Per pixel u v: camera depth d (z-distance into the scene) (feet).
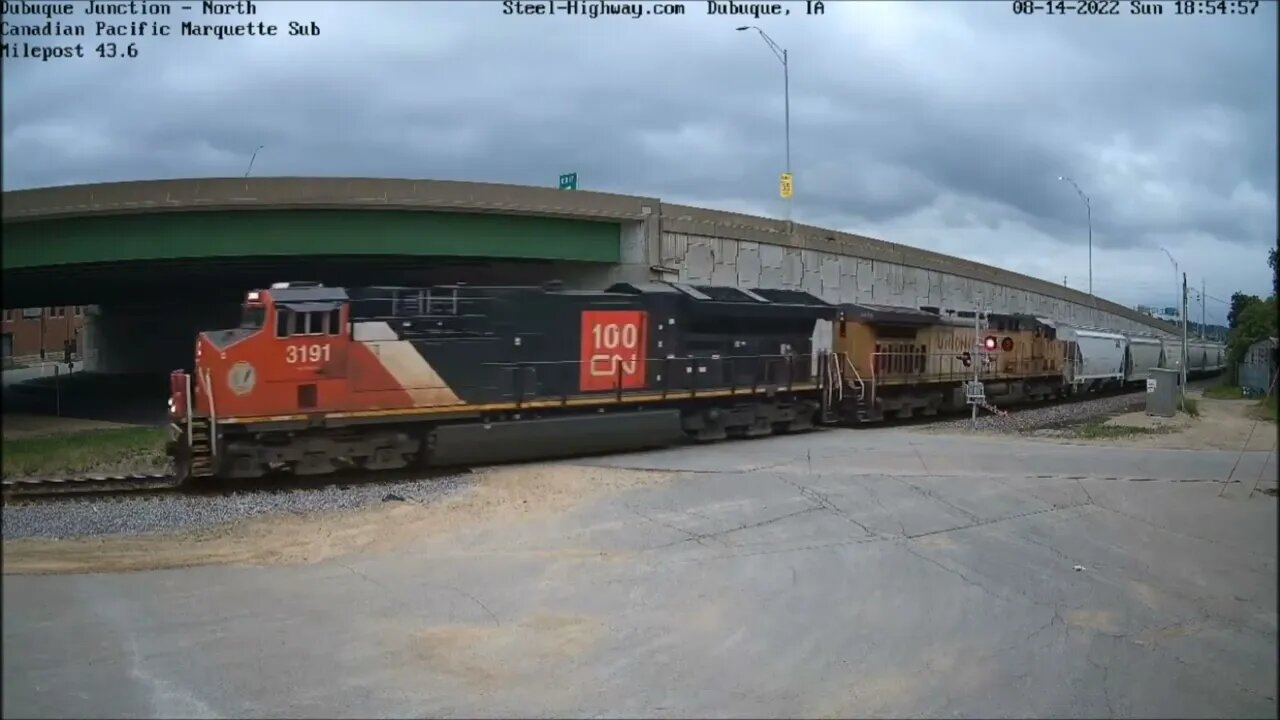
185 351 165.27
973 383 88.58
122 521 40.50
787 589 31.22
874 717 21.24
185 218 87.56
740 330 71.87
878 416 85.25
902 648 26.04
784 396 75.51
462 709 21.03
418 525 39.88
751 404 72.43
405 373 53.72
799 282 117.91
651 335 65.10
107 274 102.89
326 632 25.93
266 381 49.70
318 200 87.66
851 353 82.99
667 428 64.23
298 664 23.50
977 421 89.71
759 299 73.87
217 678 22.47
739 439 71.77
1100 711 22.33
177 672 22.82
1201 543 40.01
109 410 120.57
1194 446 68.33
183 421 48.83
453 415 55.57
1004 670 24.72
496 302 57.52
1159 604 31.58
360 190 88.58
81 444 74.08
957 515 43.47
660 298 65.77
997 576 34.04
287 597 29.12
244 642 24.98
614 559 34.42
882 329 84.79
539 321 59.41
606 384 62.59
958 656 25.61
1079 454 60.75
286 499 45.57
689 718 20.76
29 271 92.38
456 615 27.61
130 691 21.61
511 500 45.39
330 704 21.12
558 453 59.52
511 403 57.57
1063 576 34.50
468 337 56.24
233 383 49.03
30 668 22.93
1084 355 131.34
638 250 100.63
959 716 21.57
